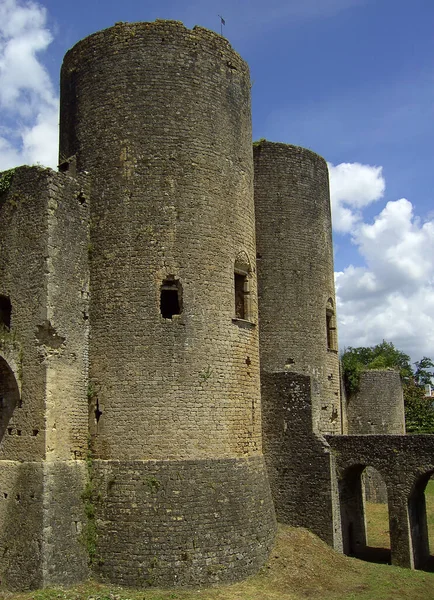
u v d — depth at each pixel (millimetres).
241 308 23688
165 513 19406
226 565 19719
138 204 21578
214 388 21141
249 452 22047
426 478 25969
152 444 20078
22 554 18734
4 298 21422
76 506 19812
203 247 21734
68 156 23484
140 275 21141
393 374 39031
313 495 25000
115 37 22766
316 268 30281
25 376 20234
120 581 19000
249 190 24281
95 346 21219
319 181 31438
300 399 25953
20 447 19953
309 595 19312
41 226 20734
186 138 22125
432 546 28234
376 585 20734
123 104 22266
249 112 25156
